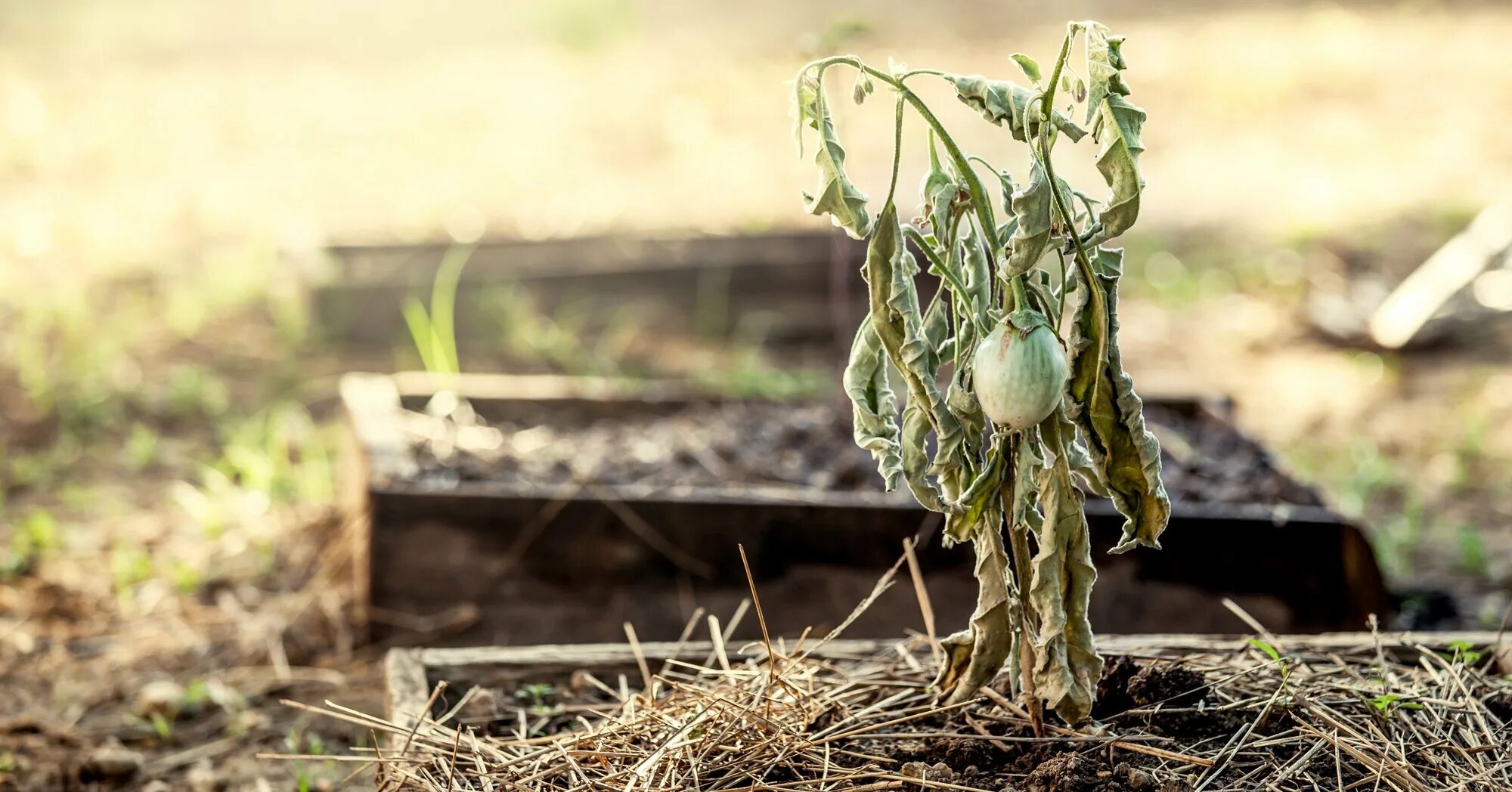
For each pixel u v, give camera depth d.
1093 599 2.81
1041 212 1.47
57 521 3.88
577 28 12.45
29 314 5.73
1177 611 2.81
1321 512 2.81
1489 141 9.41
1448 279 5.89
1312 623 2.81
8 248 6.90
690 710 1.78
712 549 2.88
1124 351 5.75
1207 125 10.15
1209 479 3.14
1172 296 6.47
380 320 5.34
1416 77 11.46
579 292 5.46
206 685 2.90
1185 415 3.68
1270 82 11.34
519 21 13.69
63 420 4.65
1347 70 11.77
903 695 1.86
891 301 1.52
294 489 4.02
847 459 3.41
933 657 2.00
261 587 3.43
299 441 4.48
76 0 13.77
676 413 3.79
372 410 3.48
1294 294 6.45
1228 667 1.91
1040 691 1.63
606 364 5.18
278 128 9.95
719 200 7.93
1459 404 5.09
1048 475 1.58
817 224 6.94
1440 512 4.12
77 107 10.39
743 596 2.88
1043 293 1.57
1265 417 4.97
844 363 5.34
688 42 12.99
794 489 3.21
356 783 2.47
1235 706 1.74
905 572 2.85
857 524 2.85
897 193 7.34
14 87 10.83
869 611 2.86
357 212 7.71
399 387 3.68
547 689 2.02
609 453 3.43
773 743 1.69
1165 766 1.63
